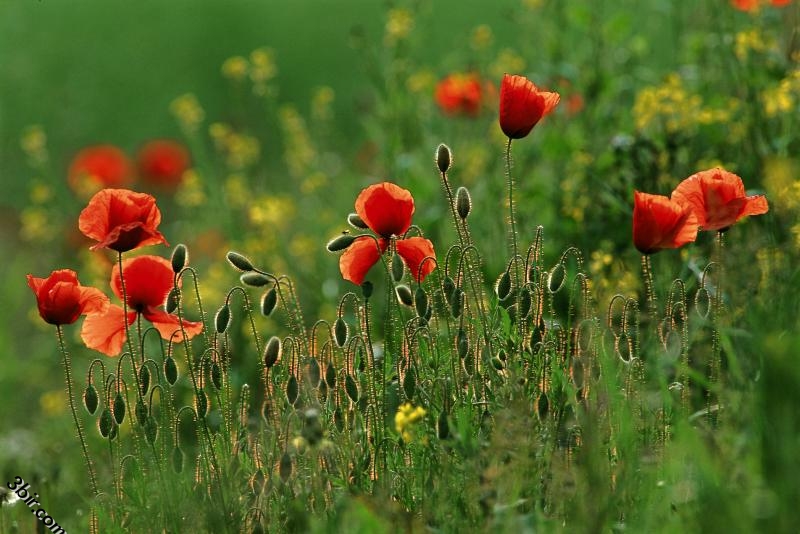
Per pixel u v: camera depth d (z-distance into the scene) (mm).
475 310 6988
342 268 6449
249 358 10195
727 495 4992
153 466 6695
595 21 11398
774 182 7922
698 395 7027
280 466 5816
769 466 5090
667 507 5414
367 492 6039
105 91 22453
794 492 4863
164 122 21234
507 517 5270
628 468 5508
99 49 23812
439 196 11227
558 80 11320
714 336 6441
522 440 5500
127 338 6344
